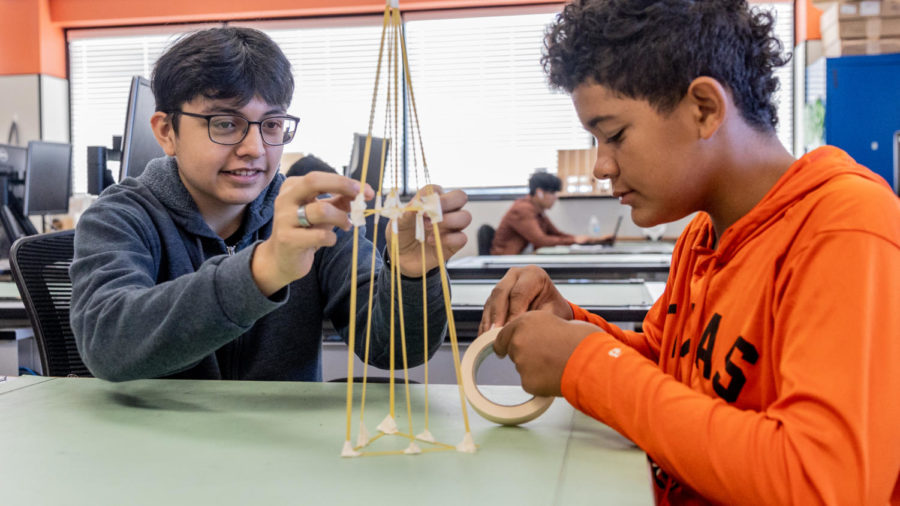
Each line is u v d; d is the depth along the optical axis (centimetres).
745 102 70
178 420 78
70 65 633
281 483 60
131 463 65
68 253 144
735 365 67
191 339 81
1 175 387
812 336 57
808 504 53
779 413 57
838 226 59
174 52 111
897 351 55
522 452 67
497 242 494
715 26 67
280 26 604
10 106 609
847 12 466
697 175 69
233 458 66
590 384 66
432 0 576
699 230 88
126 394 90
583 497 56
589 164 544
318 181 72
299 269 77
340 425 76
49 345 136
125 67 629
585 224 550
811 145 505
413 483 59
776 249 66
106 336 88
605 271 278
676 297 87
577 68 69
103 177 220
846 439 53
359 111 605
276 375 124
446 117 597
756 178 71
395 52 64
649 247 470
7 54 607
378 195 66
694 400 60
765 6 74
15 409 83
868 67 464
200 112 109
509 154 593
